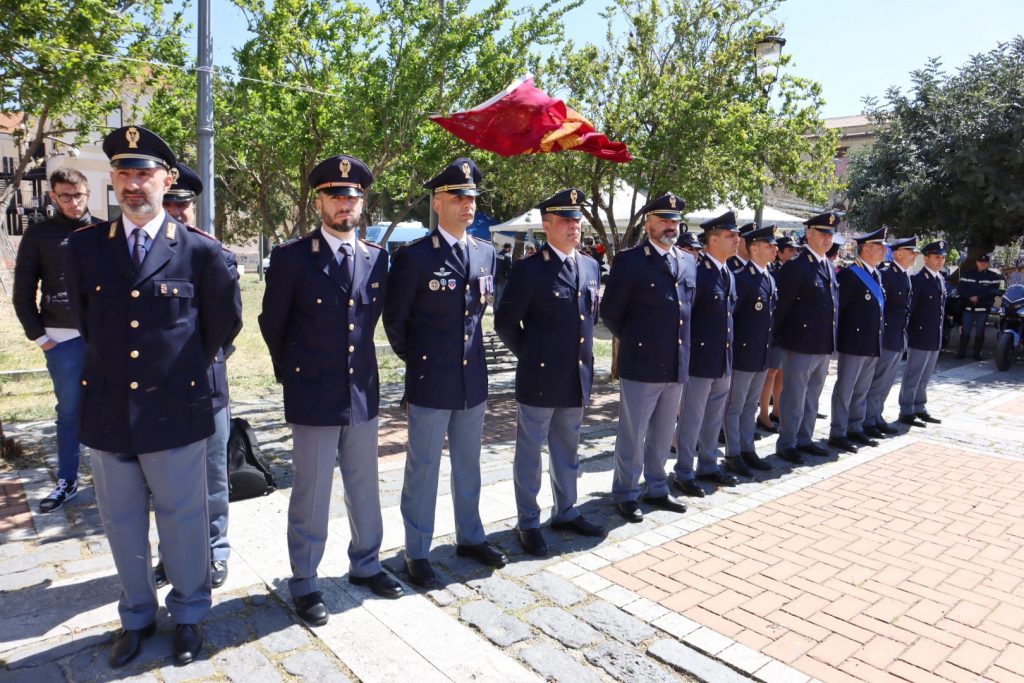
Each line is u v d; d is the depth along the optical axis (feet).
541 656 10.34
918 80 46.93
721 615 11.66
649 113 26.22
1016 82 41.83
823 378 21.29
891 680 9.98
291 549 11.35
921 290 25.36
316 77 20.93
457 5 21.25
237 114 23.03
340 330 11.22
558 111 18.29
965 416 27.14
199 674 9.65
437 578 12.60
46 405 24.38
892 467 20.30
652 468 16.75
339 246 11.37
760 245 18.95
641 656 10.46
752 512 16.44
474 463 13.29
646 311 15.70
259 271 94.38
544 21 22.49
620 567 13.38
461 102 22.76
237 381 30.45
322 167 11.16
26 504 15.25
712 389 18.17
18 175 22.38
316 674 9.73
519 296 13.91
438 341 12.46
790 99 29.30
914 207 46.29
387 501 16.22
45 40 17.21
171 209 12.27
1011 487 18.58
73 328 14.98
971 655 10.66
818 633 11.18
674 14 27.43
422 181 23.99
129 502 9.96
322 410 11.04
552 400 13.89
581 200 14.08
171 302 9.77
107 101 23.84
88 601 11.40
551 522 15.20
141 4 20.94
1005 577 13.30
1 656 9.89
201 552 10.37
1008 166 42.37
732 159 26.94
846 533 15.28
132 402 9.49
